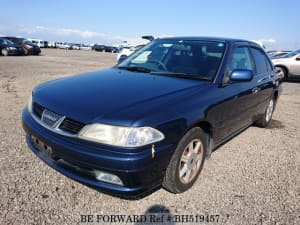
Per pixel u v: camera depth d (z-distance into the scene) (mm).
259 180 3113
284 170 3396
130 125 2166
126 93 2631
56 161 2557
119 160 2139
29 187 2672
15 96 6375
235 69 3258
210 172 3232
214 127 3021
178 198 2680
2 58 17484
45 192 2617
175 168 2539
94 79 3158
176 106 2488
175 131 2410
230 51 3523
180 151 2549
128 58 4086
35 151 2787
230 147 4070
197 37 3957
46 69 12242
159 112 2330
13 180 2766
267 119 5129
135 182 2215
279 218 2451
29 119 2799
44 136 2488
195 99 2715
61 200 2521
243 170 3340
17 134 3924
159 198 2660
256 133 4797
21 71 10953
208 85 3023
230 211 2520
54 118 2453
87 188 2729
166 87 2824
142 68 3598
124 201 2578
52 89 2877
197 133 2744
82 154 2234
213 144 3184
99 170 2230
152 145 2221
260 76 4359
